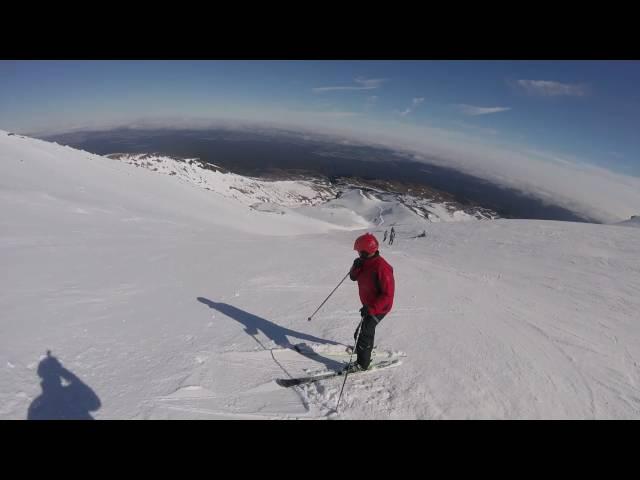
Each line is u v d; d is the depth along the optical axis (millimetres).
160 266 9633
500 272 16062
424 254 22219
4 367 3855
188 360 4516
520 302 10070
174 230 20031
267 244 17703
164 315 6039
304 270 10641
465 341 6117
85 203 22094
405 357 5176
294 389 4156
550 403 4523
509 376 5047
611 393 5051
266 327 5895
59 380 3771
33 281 7098
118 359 4375
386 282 4328
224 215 55312
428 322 6914
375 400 4059
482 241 27797
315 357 4957
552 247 23641
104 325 5355
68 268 8352
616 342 7441
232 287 8180
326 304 7379
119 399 3594
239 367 4504
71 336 4836
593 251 21859
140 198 37094
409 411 3936
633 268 17672
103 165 49438
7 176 23703
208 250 13250
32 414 3230
